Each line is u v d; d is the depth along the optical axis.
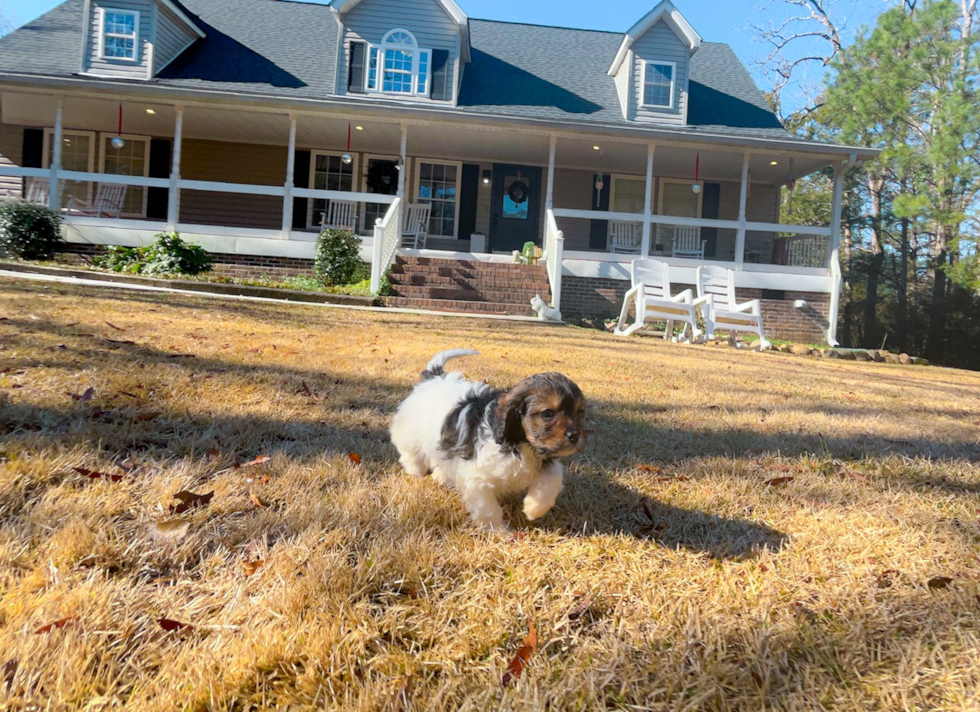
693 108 18.52
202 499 2.52
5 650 1.61
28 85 14.78
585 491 3.00
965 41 20.91
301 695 1.55
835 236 16.34
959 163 21.45
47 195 17.95
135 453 2.94
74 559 2.03
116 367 4.38
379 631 1.82
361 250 15.73
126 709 1.48
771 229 16.22
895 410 5.90
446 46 17.27
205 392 4.13
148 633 1.74
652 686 1.63
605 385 5.80
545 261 15.69
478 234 18.81
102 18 16.42
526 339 8.73
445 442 2.65
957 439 4.68
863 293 31.44
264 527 2.35
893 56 22.67
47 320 6.09
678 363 7.79
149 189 18.30
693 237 19.53
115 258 13.87
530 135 16.50
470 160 19.27
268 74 17.36
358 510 2.53
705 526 2.70
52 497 2.39
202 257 13.84
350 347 6.67
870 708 1.57
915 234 30.56
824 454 3.91
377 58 17.19
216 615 1.84
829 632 1.89
